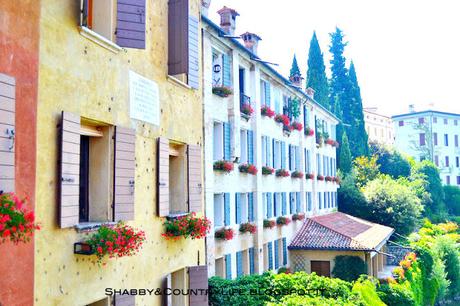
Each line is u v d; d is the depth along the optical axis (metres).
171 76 11.12
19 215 5.61
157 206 10.33
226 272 18.47
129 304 8.95
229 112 19.19
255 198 21.53
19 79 6.53
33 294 6.66
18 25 6.54
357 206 40.84
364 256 25.78
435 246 36.91
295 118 28.55
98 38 8.30
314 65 48.16
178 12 11.16
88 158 8.71
